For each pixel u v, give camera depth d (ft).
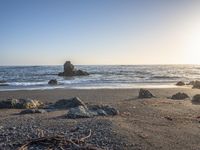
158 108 66.03
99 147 35.76
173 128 45.57
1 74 273.54
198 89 121.49
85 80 192.34
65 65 259.19
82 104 68.74
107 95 98.99
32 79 203.21
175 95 86.94
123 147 35.86
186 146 36.70
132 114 58.29
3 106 71.15
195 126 47.16
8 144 36.76
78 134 41.06
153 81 185.16
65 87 138.31
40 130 43.34
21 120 51.88
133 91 112.78
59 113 60.03
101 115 56.03
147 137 39.96
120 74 282.77
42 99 89.76
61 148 34.96
